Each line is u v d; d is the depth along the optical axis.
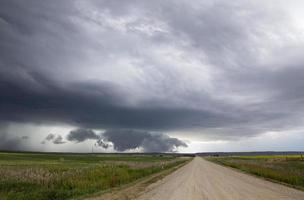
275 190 19.53
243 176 33.34
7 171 23.03
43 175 21.92
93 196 16.22
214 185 23.11
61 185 19.11
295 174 31.03
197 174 37.09
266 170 38.12
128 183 24.77
